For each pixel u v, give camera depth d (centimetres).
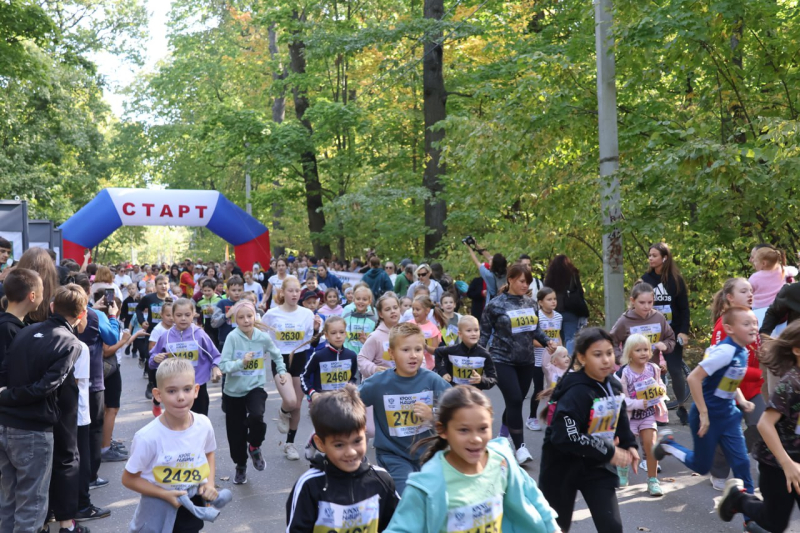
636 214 1088
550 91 1255
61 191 3972
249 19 3906
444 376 732
